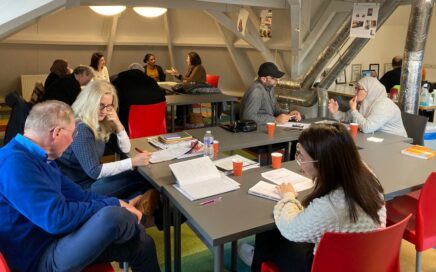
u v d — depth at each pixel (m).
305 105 5.59
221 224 1.63
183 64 8.27
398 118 3.27
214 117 5.50
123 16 7.25
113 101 2.52
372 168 2.30
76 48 7.51
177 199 1.88
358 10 4.21
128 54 8.05
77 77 4.11
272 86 3.78
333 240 1.35
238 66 7.31
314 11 4.91
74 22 7.03
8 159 1.53
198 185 2.02
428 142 3.91
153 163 2.40
